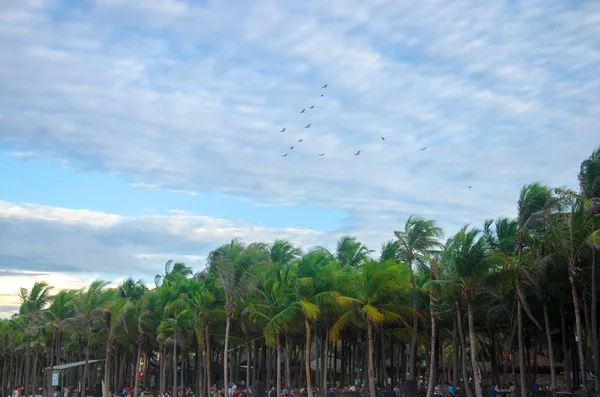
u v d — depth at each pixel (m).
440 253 43.06
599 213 34.78
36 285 77.00
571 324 48.34
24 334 88.44
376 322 45.09
